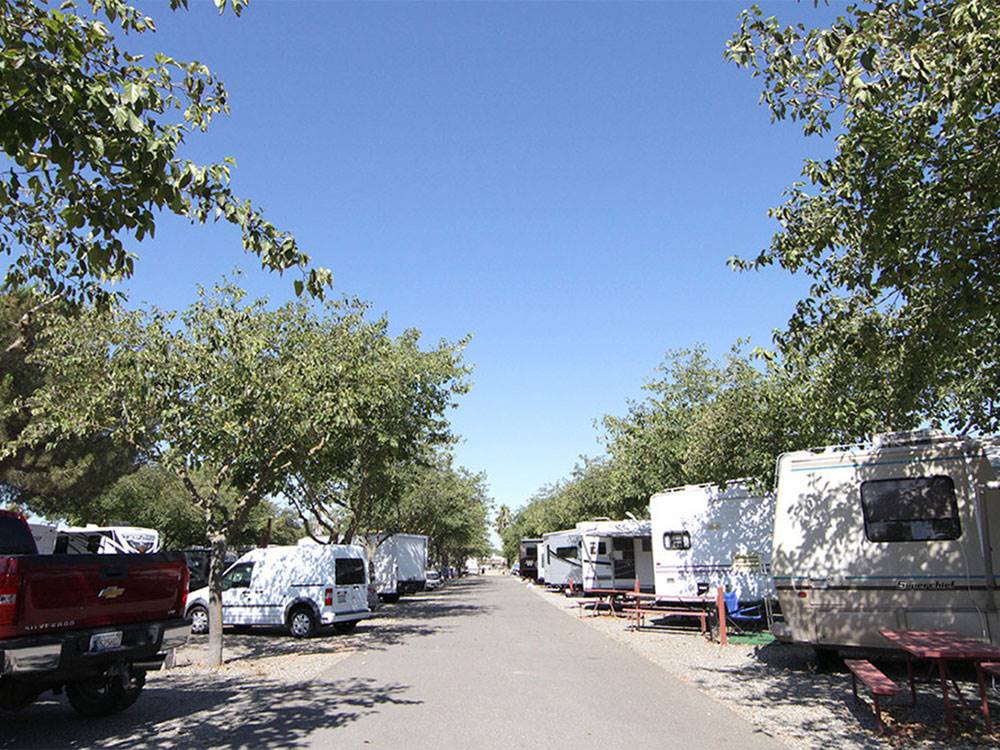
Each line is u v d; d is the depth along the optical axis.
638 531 26.12
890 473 10.45
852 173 6.89
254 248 5.52
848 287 8.13
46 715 8.56
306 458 15.12
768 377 14.69
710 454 15.87
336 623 18.42
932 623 9.88
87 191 5.29
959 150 6.68
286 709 8.74
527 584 54.75
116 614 8.00
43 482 20.22
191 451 12.81
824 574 10.58
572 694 9.52
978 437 10.69
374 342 20.42
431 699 9.27
